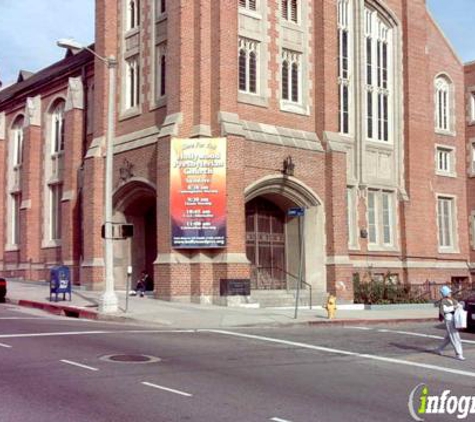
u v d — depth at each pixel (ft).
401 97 118.52
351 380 37.93
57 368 37.47
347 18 113.50
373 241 112.47
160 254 86.07
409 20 120.06
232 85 87.20
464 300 67.87
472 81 135.33
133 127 97.30
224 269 83.15
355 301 98.27
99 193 100.73
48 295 93.15
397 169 117.08
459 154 131.75
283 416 28.37
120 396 30.89
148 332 58.34
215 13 87.81
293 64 98.22
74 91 117.50
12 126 146.00
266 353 47.55
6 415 26.78
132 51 99.30
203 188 83.82
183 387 33.60
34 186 132.57
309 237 96.48
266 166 90.17
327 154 96.89
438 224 126.31
